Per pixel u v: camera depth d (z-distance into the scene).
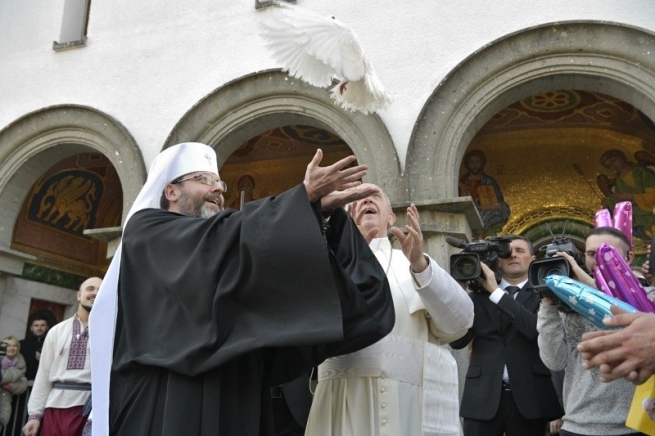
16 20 10.72
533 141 10.77
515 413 4.35
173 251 2.31
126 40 9.84
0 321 10.80
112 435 2.23
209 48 9.30
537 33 7.53
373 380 2.67
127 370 2.27
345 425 2.63
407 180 7.52
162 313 2.24
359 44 2.37
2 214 9.92
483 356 4.56
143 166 8.92
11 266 10.42
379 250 3.04
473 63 7.71
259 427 2.31
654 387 2.13
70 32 10.60
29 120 9.86
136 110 9.40
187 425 2.07
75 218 12.52
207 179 2.78
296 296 2.08
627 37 7.20
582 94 9.53
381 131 7.81
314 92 8.27
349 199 2.25
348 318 2.28
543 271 3.01
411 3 8.40
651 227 9.97
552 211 10.52
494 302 4.39
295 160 12.09
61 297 12.11
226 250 2.16
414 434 2.66
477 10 8.08
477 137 10.96
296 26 2.36
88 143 9.44
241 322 2.13
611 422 3.04
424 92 7.98
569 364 3.26
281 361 2.43
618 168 10.33
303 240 2.07
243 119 8.64
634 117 9.91
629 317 1.84
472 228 7.75
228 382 2.19
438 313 2.69
